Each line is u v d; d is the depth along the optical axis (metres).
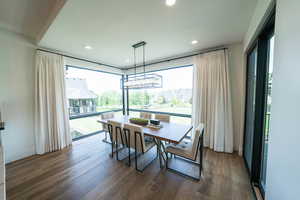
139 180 1.85
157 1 1.38
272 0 0.99
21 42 2.36
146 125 2.57
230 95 2.57
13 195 1.59
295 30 0.64
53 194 1.61
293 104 0.65
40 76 2.52
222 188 1.69
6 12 1.75
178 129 2.32
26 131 2.48
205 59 2.80
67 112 3.01
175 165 2.21
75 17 1.63
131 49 2.84
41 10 1.72
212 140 2.77
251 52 2.11
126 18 1.68
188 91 3.44
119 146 3.04
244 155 2.42
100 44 2.54
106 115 3.34
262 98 1.63
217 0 1.39
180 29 2.00
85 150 2.82
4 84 2.20
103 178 1.90
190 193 1.61
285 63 0.73
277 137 0.80
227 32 2.11
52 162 2.33
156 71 4.05
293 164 0.64
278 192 0.77
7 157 2.27
